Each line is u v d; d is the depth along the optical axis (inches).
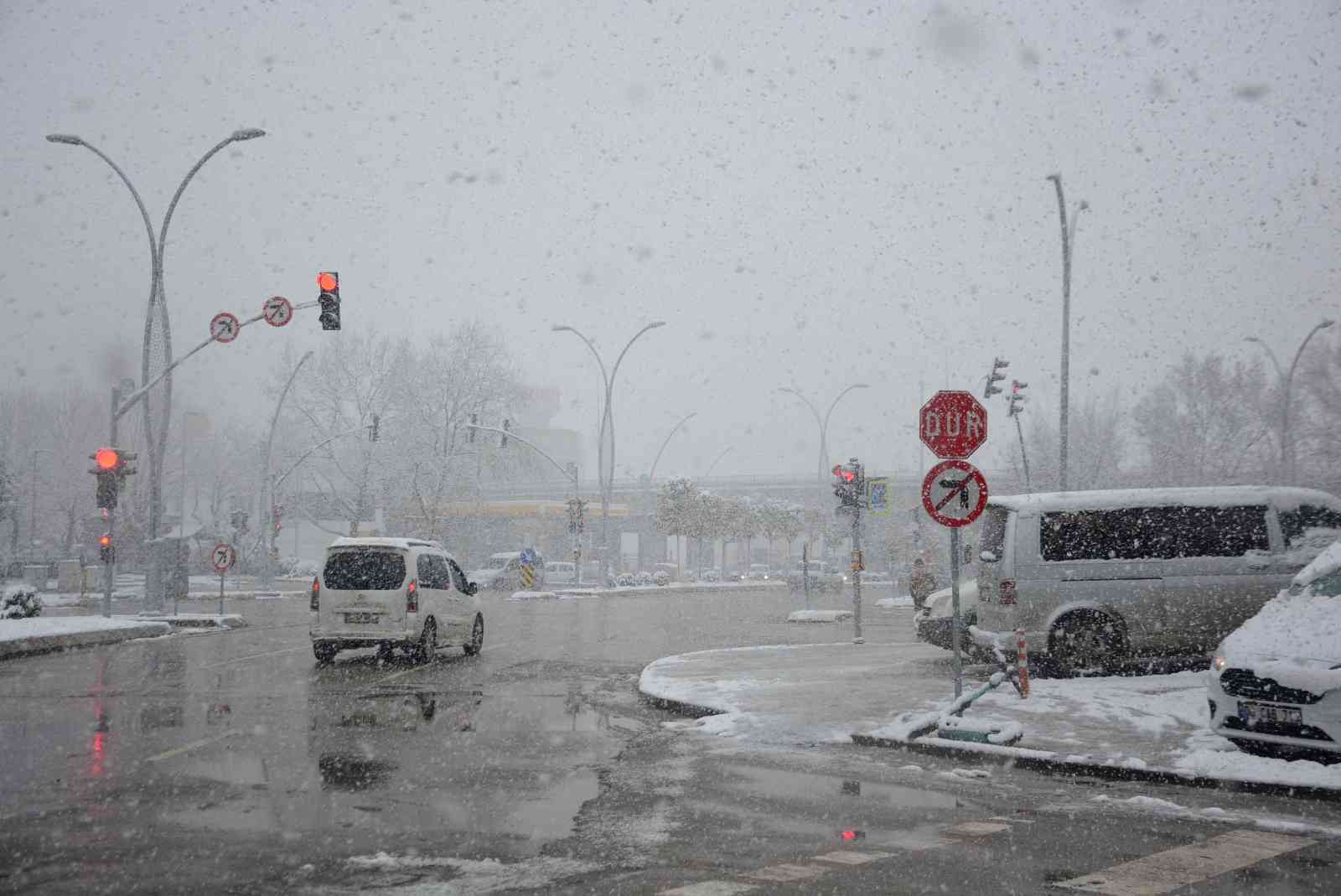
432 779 333.7
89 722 446.3
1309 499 579.8
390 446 2652.6
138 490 2566.4
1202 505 573.0
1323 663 350.3
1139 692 500.7
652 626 1119.0
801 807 302.7
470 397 2600.9
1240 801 315.6
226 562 1097.4
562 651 818.8
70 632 826.8
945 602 677.9
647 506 3713.1
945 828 279.4
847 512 909.2
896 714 458.6
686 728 445.7
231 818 280.1
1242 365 1932.8
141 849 248.8
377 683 597.3
